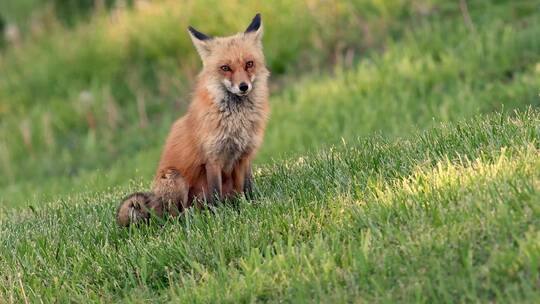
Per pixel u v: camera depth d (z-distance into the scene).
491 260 7.54
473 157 9.91
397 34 25.86
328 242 8.88
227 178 11.63
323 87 23.61
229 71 11.04
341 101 22.59
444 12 25.88
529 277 7.21
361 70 23.41
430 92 21.62
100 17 32.56
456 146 10.73
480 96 19.72
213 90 11.09
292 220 9.55
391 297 7.45
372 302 7.51
